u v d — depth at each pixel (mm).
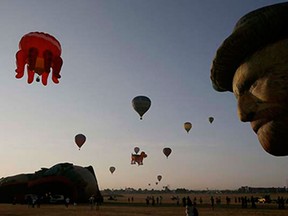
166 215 24359
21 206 37812
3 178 46000
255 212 25875
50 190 44156
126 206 38094
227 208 31344
